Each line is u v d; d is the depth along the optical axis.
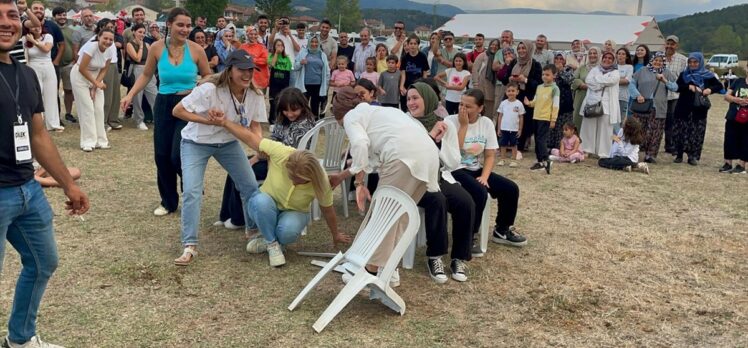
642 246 5.24
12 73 2.59
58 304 3.64
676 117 9.29
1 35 2.48
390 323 3.62
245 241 4.89
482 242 4.79
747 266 4.84
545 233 5.50
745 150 8.45
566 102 9.55
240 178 4.59
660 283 4.43
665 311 3.95
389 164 3.87
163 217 5.39
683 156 9.88
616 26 22.89
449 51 10.93
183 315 3.60
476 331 3.58
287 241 4.44
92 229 4.98
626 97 9.48
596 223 5.88
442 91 10.34
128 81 9.71
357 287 3.58
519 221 5.84
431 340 3.44
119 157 7.69
